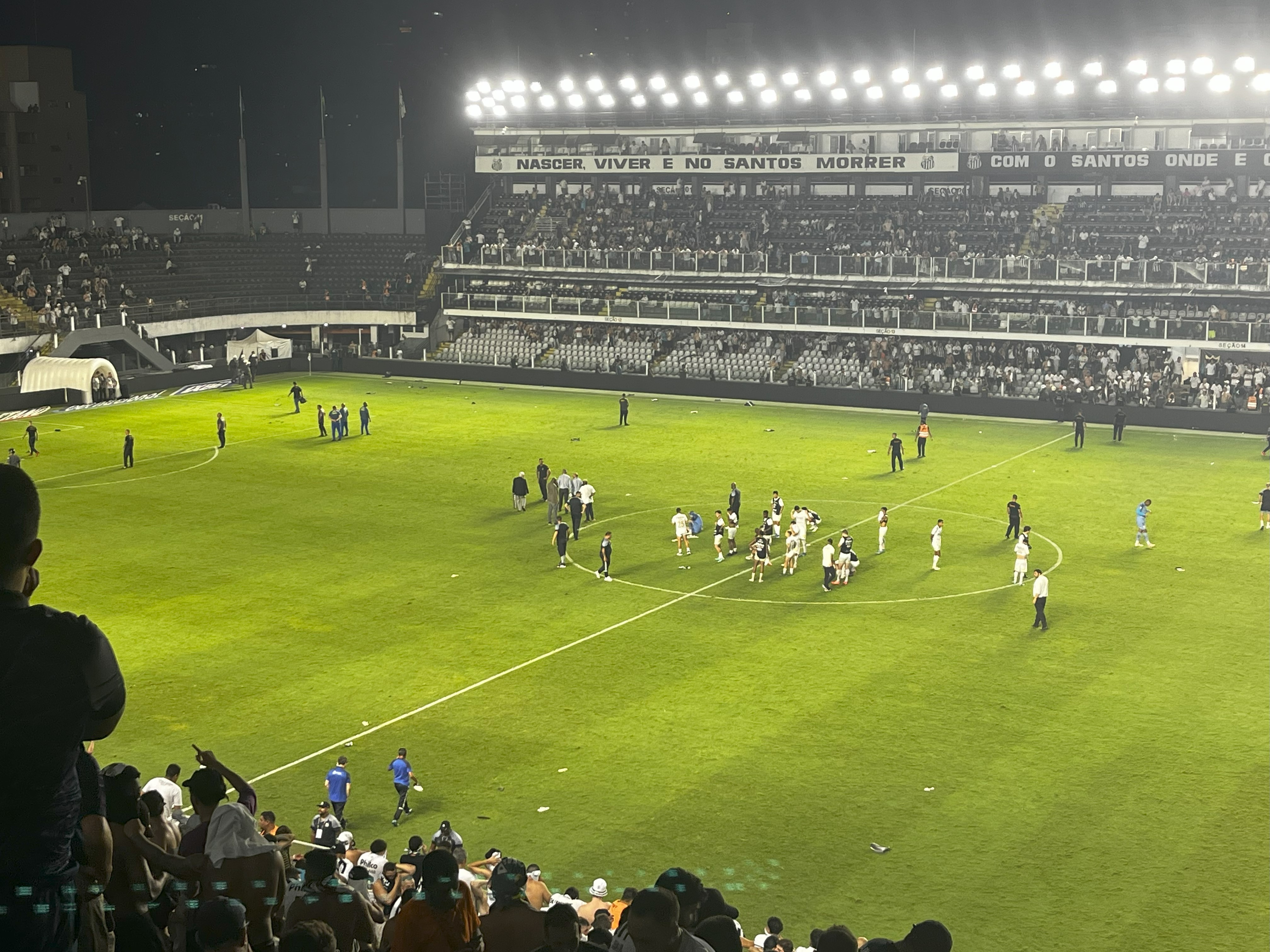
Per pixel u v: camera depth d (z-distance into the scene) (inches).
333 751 1210.0
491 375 3656.5
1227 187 3393.2
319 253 4229.8
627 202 4015.8
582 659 1460.4
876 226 3651.6
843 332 3442.4
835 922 900.0
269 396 3378.4
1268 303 3152.1
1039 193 3575.3
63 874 189.6
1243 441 2765.7
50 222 3924.7
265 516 2135.8
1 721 183.5
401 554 1909.4
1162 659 1450.5
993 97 3503.9
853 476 2422.5
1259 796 1101.1
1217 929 886.4
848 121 3644.2
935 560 1818.4
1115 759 1180.5
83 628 191.3
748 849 1015.0
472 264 3919.8
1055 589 1723.7
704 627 1573.6
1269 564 1835.6
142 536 2009.1
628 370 3641.7
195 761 1178.0
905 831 1042.7
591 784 1138.0
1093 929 888.3
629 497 2267.5
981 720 1275.8
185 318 3720.5
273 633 1549.0
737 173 3769.7
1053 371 3230.8
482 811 1086.4
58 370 3201.3
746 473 2454.5
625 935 338.3
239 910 276.1
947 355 3420.3
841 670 1422.2
